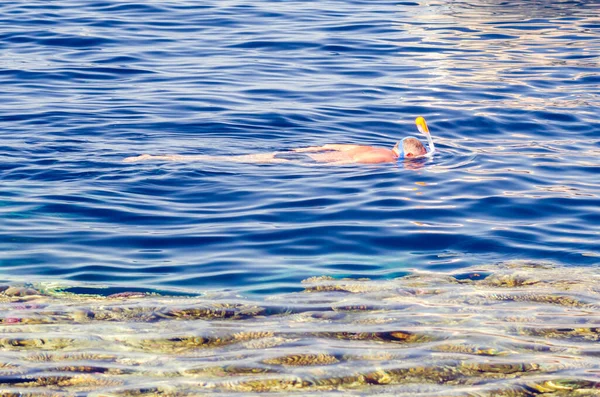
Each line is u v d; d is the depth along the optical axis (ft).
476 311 20.67
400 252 25.55
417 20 65.46
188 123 39.42
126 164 33.47
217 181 32.07
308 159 35.17
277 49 55.31
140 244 25.89
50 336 18.75
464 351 18.01
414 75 49.96
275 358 17.54
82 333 18.98
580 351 18.10
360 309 20.81
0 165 32.73
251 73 49.29
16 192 30.04
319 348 18.13
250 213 28.78
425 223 28.07
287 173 33.30
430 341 18.61
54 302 21.16
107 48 53.83
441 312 20.56
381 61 52.95
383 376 16.65
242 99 43.91
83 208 28.78
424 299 21.58
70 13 63.77
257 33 59.36
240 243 26.08
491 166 34.71
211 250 25.49
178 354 17.81
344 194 30.91
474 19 65.87
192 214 28.66
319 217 28.48
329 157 35.45
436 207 29.63
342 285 22.72
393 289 22.34
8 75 46.93
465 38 59.72
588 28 62.95
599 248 25.93
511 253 25.53
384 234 26.99
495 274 23.67
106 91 44.52
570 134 39.73
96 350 17.95
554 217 28.91
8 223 27.17
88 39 55.83
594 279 23.21
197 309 20.77
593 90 46.98
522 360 17.53
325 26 62.28
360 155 35.27
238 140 37.50
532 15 67.77
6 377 16.39
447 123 41.09
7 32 56.85
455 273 23.76
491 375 16.74
